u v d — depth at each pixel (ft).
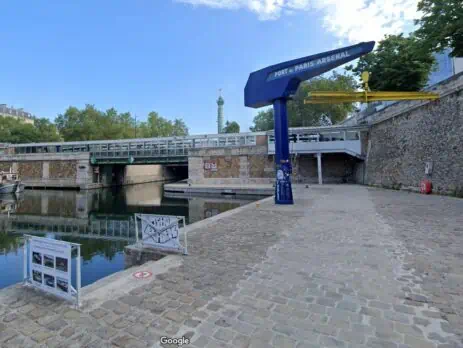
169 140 111.86
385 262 15.26
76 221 55.88
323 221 27.37
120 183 139.74
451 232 21.66
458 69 75.61
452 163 45.27
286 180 41.45
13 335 8.78
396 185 62.69
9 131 171.63
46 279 11.85
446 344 8.14
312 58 37.01
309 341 8.36
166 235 18.04
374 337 8.53
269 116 179.22
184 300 11.11
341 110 125.90
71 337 8.68
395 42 75.77
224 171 101.50
